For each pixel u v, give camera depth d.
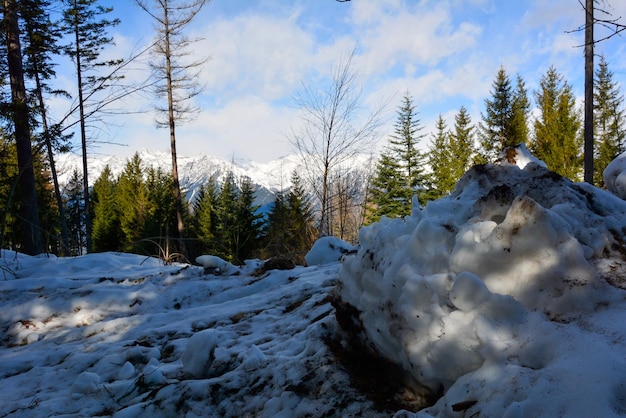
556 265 1.93
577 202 2.41
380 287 2.43
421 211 2.62
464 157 28.69
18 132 10.70
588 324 1.74
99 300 5.77
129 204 32.34
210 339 3.20
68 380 3.79
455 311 1.96
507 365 1.70
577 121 23.09
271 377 2.74
